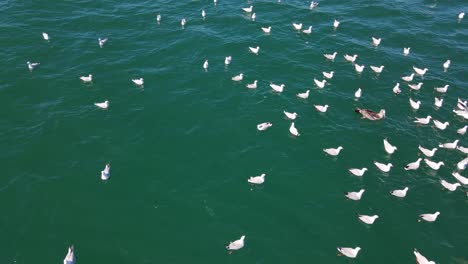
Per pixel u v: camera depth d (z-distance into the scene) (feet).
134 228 132.57
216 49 225.35
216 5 273.13
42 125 168.45
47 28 234.17
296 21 259.39
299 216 139.44
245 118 179.52
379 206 144.25
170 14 258.98
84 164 153.28
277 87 194.70
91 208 138.00
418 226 138.10
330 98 194.59
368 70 217.15
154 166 154.71
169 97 188.75
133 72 203.41
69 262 118.32
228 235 132.26
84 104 181.27
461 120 186.70
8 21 237.45
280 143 168.14
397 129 178.70
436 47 241.35
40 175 147.84
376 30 254.88
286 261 125.59
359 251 129.49
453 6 290.97
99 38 225.76
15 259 121.90
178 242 129.29
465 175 158.71
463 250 131.44
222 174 153.28
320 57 224.53
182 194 144.77
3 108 175.63
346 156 163.84
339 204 144.36
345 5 283.18
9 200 138.21
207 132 171.12
